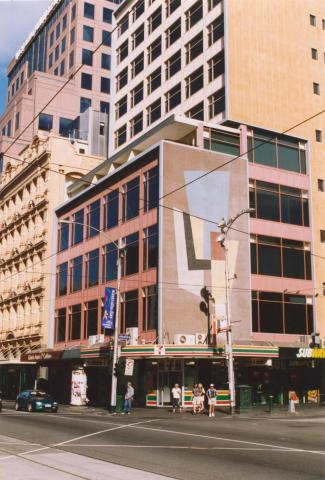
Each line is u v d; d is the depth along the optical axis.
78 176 60.66
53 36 99.38
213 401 31.83
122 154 49.72
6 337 66.00
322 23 53.28
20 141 83.75
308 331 44.91
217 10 49.62
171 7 56.72
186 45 53.47
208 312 40.16
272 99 48.19
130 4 64.69
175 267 39.78
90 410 37.72
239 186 43.94
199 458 14.50
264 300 43.28
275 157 47.19
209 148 44.22
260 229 44.50
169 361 39.00
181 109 52.62
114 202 47.38
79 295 51.25
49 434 20.38
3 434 20.30
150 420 28.28
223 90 47.12
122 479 11.43
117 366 34.25
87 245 51.00
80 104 89.62
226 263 35.12
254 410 35.78
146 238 42.03
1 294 70.62
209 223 41.84
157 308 39.03
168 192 40.75
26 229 65.44
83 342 49.19
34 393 36.84
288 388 43.41
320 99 51.09
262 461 14.05
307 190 48.12
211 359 39.19
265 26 49.75
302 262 46.09
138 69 61.19
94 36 92.31
